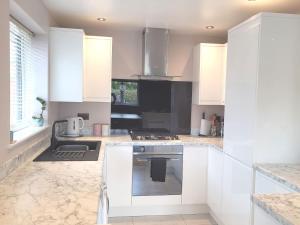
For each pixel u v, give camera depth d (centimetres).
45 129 273
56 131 327
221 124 369
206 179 324
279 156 216
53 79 297
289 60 212
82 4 261
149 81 368
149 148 313
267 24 208
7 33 168
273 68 211
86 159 224
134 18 303
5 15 164
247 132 225
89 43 321
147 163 313
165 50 342
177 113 377
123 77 364
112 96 363
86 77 322
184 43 374
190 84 378
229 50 261
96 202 131
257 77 211
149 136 350
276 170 197
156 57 341
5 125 167
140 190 313
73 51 300
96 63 323
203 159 322
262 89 211
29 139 221
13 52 233
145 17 298
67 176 175
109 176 306
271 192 192
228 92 262
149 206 321
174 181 319
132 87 366
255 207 209
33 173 181
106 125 351
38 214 117
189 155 320
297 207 115
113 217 314
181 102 377
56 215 116
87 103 360
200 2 247
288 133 216
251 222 214
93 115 362
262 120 213
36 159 221
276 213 110
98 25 338
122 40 362
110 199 308
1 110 160
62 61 298
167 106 374
